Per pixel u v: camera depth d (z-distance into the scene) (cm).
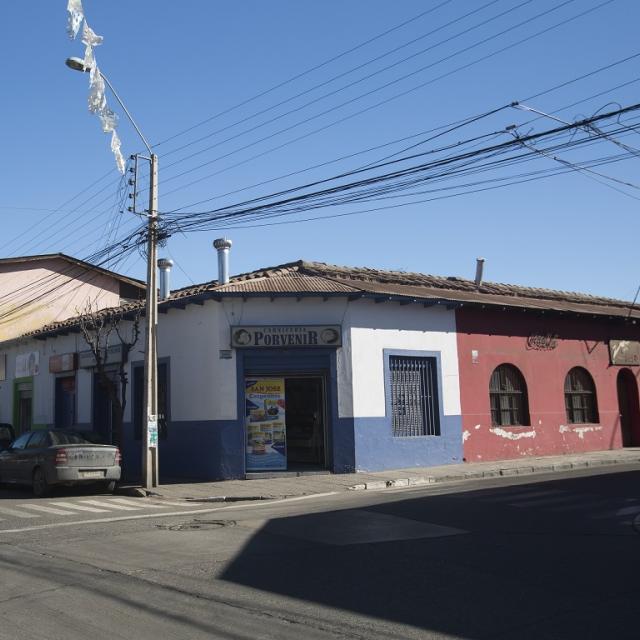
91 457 1652
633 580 715
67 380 2659
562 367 2458
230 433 1844
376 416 1930
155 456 1714
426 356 2062
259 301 1894
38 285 3528
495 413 2255
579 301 2956
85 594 700
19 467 1717
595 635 550
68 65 1368
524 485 1525
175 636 569
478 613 614
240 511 1302
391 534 993
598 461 2130
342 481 1717
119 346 2256
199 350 1939
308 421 1967
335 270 2270
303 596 681
